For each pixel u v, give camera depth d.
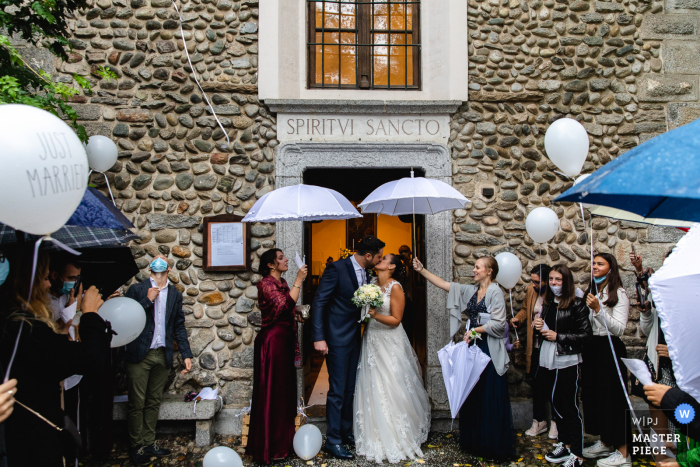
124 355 3.56
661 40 4.40
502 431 3.42
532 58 4.38
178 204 4.20
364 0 4.51
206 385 4.09
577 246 4.34
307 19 4.44
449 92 4.30
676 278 1.65
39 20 3.04
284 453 3.45
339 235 8.05
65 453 1.93
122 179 4.17
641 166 1.23
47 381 1.81
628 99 4.37
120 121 4.18
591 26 4.39
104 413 3.38
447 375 3.58
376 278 3.87
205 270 4.14
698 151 1.21
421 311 4.59
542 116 4.38
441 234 4.27
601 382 3.36
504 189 4.36
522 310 4.16
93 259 3.03
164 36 4.21
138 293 3.61
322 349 3.52
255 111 4.26
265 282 3.53
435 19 4.40
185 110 4.23
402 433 3.49
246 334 4.14
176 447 3.73
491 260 3.64
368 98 4.35
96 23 4.16
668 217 1.79
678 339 1.59
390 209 3.98
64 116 3.71
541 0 4.38
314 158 4.27
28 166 1.50
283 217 3.12
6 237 1.99
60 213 1.64
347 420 3.68
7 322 1.68
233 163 4.25
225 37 4.26
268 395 3.41
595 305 3.29
